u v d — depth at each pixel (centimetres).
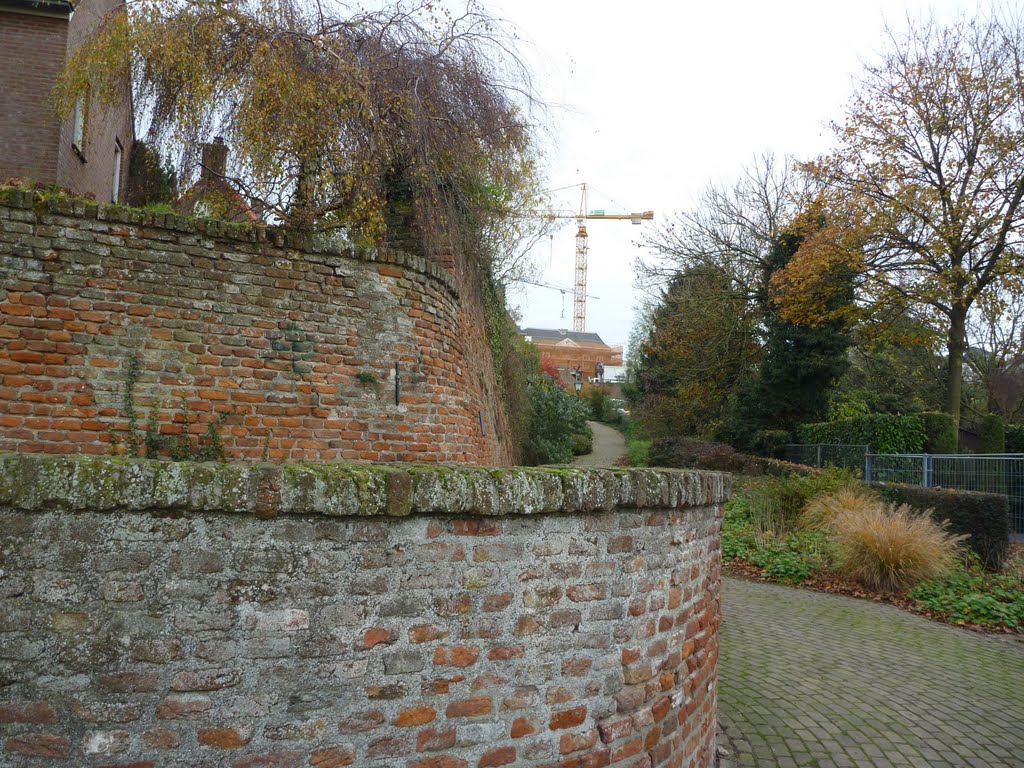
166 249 583
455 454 767
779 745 487
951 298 2100
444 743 262
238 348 605
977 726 536
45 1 1147
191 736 230
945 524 1066
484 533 273
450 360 774
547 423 1878
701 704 383
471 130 896
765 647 727
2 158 1141
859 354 2988
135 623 227
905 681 634
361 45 804
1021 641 800
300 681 242
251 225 616
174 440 576
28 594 220
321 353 641
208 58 745
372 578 253
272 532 240
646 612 324
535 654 283
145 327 573
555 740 286
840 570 1060
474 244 979
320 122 750
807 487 1365
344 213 804
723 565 1182
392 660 255
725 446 2514
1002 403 2906
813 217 2358
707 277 2816
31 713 219
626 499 311
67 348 548
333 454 640
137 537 228
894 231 2173
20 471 218
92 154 1364
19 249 539
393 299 690
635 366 4100
